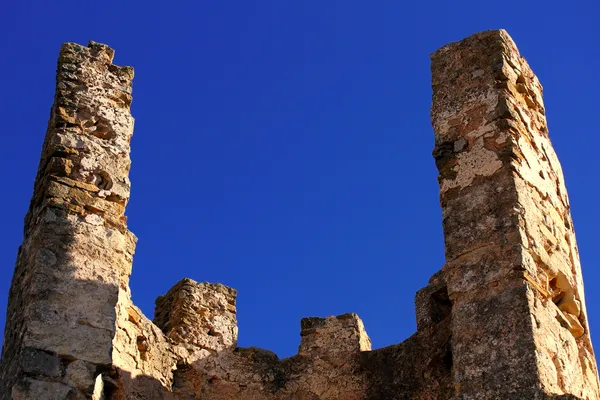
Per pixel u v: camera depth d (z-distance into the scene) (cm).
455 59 1794
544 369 1453
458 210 1634
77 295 1450
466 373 1486
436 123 1741
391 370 1936
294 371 2014
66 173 1548
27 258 1497
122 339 1762
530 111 1761
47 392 1368
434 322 1914
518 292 1512
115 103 1645
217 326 1998
